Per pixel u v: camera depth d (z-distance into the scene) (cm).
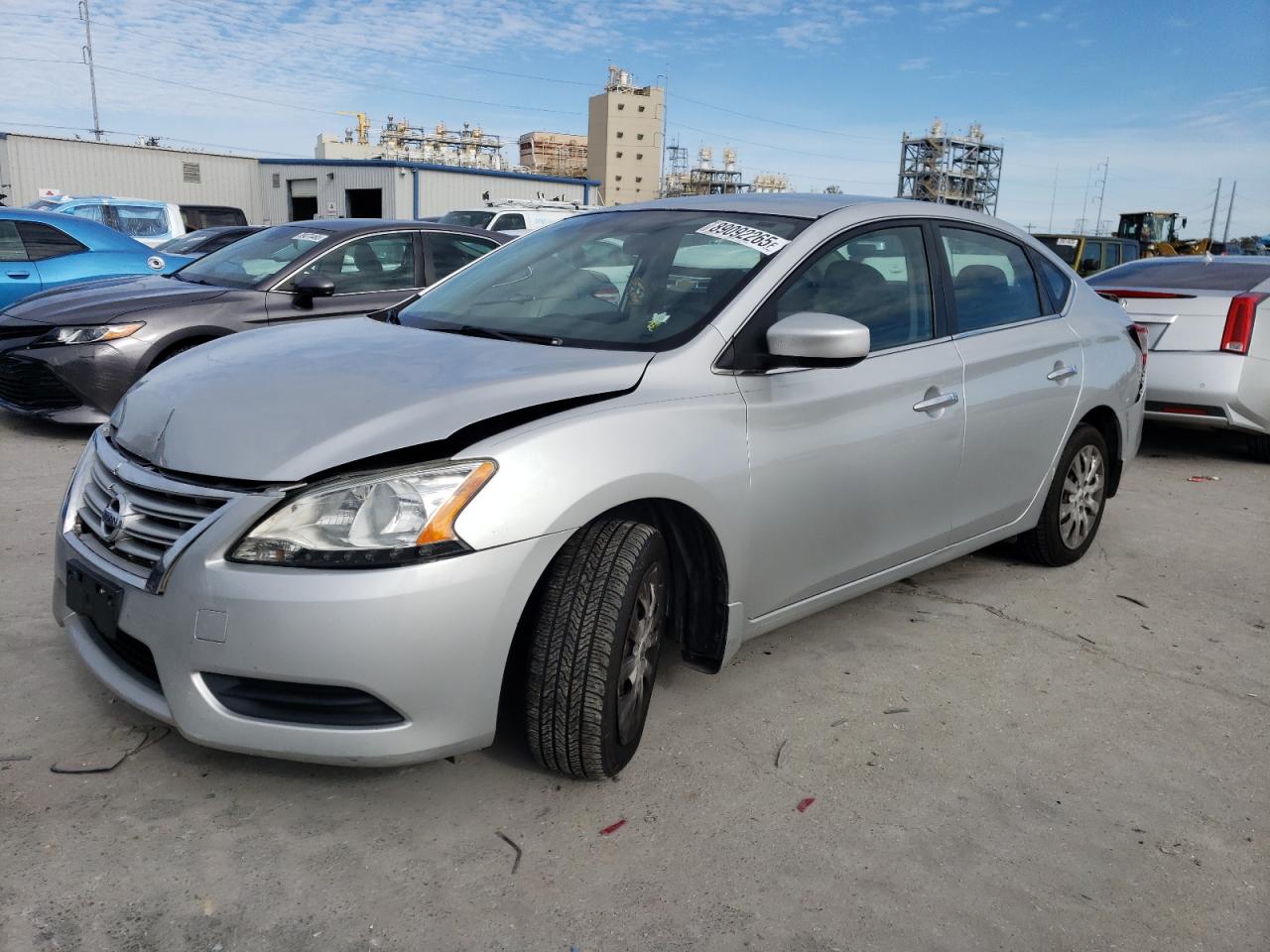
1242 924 228
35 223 840
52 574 392
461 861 234
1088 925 225
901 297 353
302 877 225
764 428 290
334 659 219
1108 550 495
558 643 246
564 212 1945
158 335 628
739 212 352
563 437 244
